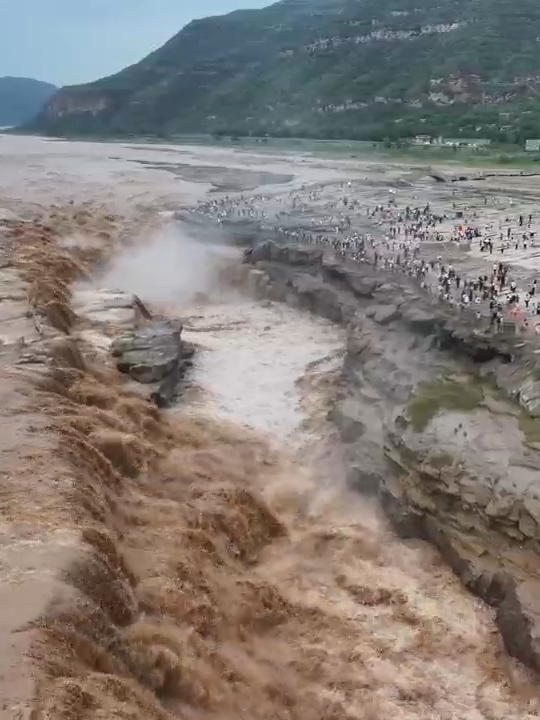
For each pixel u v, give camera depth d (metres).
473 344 38.91
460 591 28.78
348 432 38.41
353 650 26.09
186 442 38.44
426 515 31.20
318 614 27.75
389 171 127.94
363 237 67.50
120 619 21.22
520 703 24.06
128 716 16.45
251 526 32.03
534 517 26.64
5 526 22.16
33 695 15.55
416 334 43.12
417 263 57.41
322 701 23.56
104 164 165.50
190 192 115.81
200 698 20.25
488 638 26.66
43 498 24.08
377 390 39.69
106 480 29.34
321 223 76.44
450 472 30.23
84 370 40.53
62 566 20.25
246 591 26.73
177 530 27.81
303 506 34.91
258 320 60.06
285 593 28.80
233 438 39.91
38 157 185.12
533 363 35.66
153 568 24.80
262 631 26.14
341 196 99.56
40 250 61.31
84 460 28.31
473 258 60.69
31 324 41.97
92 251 71.00
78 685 16.47
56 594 19.06
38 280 50.84
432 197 96.50
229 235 76.81
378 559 31.02
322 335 55.41
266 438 40.66
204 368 49.69
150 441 36.09
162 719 17.77
